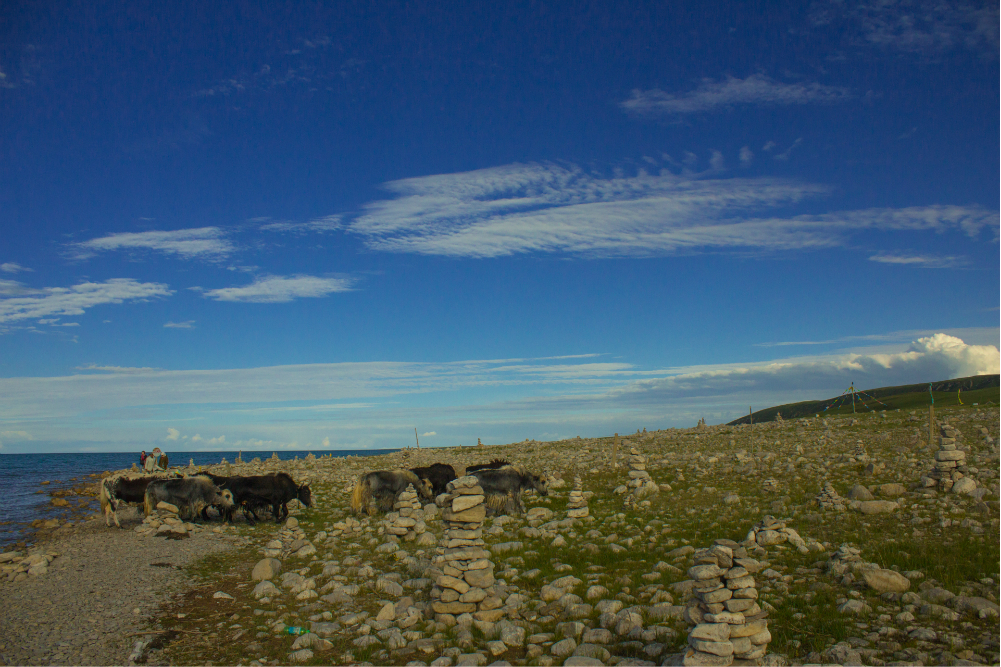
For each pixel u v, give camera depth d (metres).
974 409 42.03
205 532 19.91
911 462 20.91
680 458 29.19
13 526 24.61
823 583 10.41
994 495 14.82
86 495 39.97
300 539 17.36
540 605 11.02
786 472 21.73
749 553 12.30
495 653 9.01
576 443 50.88
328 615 11.10
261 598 12.28
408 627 10.48
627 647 8.70
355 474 37.12
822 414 54.34
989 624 8.24
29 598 12.31
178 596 12.55
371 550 16.20
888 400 78.62
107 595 12.55
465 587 10.79
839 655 7.63
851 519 14.34
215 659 9.36
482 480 20.81
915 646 7.82
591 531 16.11
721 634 7.36
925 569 10.46
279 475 22.42
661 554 13.33
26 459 136.75
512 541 16.09
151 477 23.50
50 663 9.14
